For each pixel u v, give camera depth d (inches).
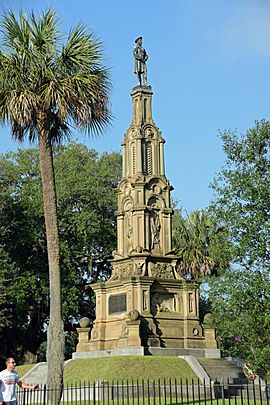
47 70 1101.1
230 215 1304.1
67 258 2480.3
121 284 1830.7
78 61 1127.0
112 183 2716.5
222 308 1312.7
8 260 2305.6
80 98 1111.6
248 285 1261.1
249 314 1280.8
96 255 2664.9
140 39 2030.0
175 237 2438.5
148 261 1861.5
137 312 1733.5
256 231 1280.8
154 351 1718.8
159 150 1973.4
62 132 1180.5
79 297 2593.5
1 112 1103.6
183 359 1632.6
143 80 2014.0
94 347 1839.3
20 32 1120.8
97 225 2532.0
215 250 1365.7
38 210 2459.4
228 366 1667.1
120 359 1574.8
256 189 1277.1
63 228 2529.5
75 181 2603.3
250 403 1135.0
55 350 1040.8
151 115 1995.6
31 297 2482.8
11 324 2518.5
